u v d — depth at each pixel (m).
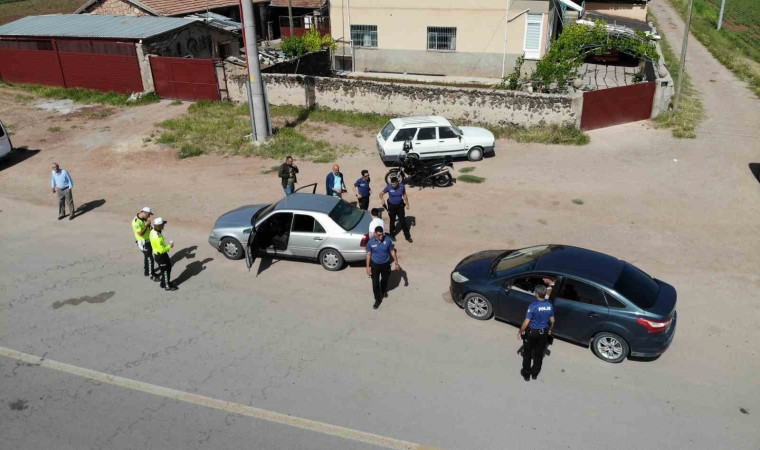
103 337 10.05
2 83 28.89
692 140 19.39
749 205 14.84
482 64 29.20
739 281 11.51
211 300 11.20
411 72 30.50
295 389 8.68
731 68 30.45
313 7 41.16
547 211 14.77
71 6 62.09
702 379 8.79
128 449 7.64
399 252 13.02
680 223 13.98
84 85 27.70
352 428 7.90
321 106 23.75
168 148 20.61
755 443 7.55
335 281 11.88
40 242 13.98
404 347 9.63
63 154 20.48
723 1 45.53
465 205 15.33
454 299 10.75
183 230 14.43
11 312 10.86
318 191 16.48
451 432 7.79
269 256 12.96
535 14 27.42
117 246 13.69
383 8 29.52
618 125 21.08
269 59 31.36
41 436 7.89
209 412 8.26
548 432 7.75
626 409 8.17
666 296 9.19
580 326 9.27
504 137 20.50
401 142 17.98
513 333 10.02
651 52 25.47
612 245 13.02
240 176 17.97
